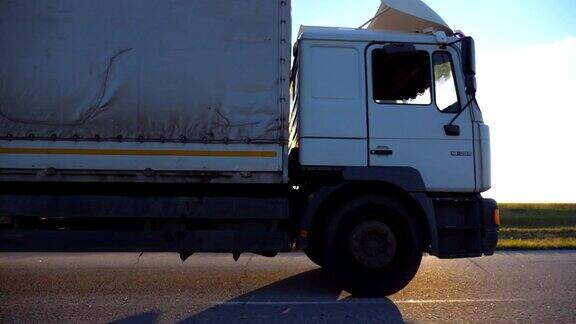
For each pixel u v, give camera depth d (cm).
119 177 602
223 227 618
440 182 623
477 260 906
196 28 616
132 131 603
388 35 644
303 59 632
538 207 2480
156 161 602
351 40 637
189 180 606
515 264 866
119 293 636
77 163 597
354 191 634
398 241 613
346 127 622
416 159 624
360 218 614
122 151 600
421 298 609
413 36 646
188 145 606
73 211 596
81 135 599
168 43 613
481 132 636
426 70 644
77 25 609
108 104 602
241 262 884
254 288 672
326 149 617
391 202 615
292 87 697
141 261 887
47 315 527
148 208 602
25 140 596
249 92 615
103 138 600
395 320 513
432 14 675
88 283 696
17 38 604
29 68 602
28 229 602
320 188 614
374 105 628
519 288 668
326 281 720
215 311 549
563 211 2248
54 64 604
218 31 618
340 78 631
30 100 598
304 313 540
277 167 610
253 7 625
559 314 535
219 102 612
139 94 605
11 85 599
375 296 613
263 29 623
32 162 594
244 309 557
